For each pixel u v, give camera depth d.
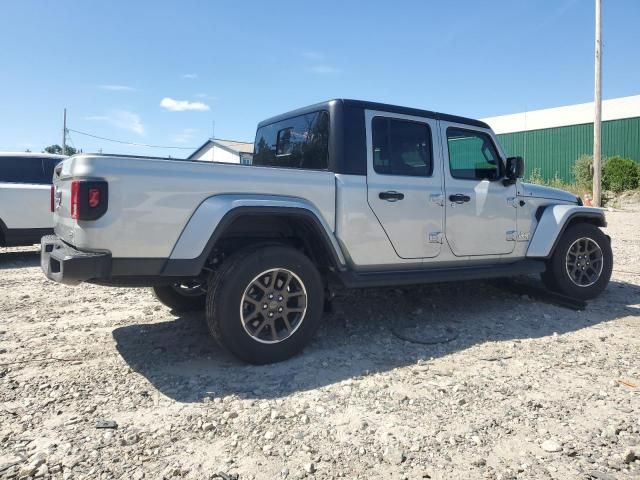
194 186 3.33
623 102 29.28
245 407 2.92
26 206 8.27
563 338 4.24
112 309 5.23
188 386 3.22
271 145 4.95
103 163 3.07
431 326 4.57
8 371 3.46
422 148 4.47
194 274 3.32
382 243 4.15
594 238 5.53
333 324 4.62
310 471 2.28
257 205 3.49
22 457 2.37
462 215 4.65
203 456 2.40
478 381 3.32
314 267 3.73
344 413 2.85
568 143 31.64
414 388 3.21
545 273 5.46
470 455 2.43
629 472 2.29
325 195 3.85
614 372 3.49
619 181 24.67
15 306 5.34
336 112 4.02
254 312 3.52
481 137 4.93
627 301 5.56
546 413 2.87
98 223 3.05
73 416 2.80
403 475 2.26
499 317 4.88
